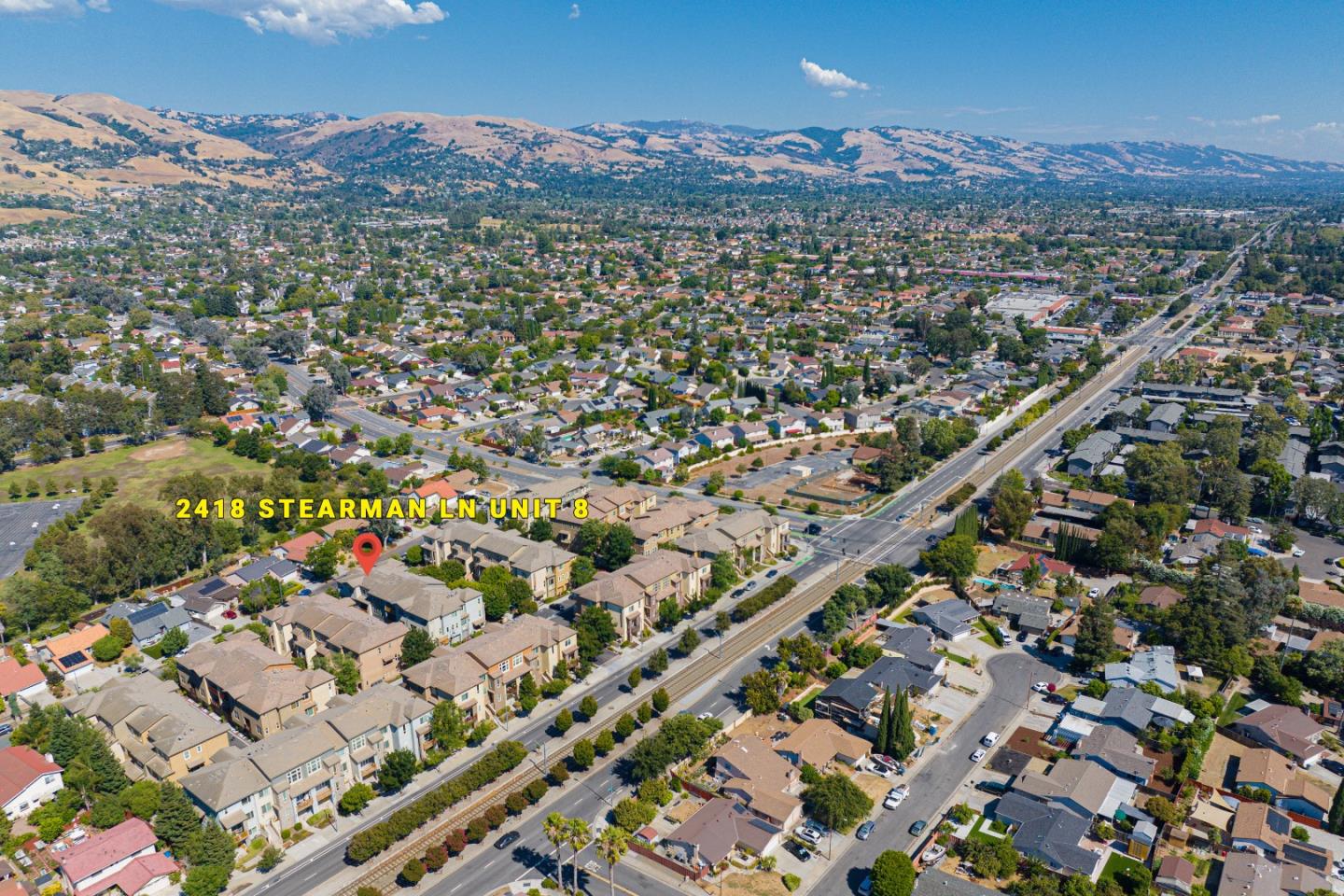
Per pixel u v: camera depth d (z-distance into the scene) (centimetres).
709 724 13512
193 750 12744
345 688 14525
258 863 11362
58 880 11088
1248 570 16862
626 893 10912
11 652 16088
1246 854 11056
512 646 14950
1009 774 13000
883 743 13350
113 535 18800
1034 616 17200
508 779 13000
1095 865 10888
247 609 18038
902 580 17988
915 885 10612
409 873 10869
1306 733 13500
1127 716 13750
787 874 11150
